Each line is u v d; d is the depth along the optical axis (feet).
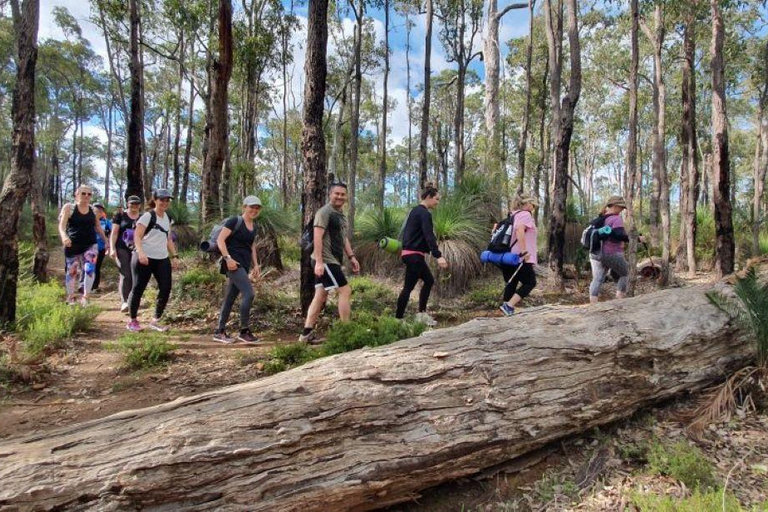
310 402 8.60
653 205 33.55
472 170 44.83
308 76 19.61
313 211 20.04
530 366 10.60
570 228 39.52
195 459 7.34
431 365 9.99
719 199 26.89
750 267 13.55
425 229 18.22
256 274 19.08
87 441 7.44
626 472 9.73
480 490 9.53
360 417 8.71
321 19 19.44
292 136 95.35
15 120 16.69
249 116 57.67
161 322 20.07
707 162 69.62
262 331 19.15
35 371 13.67
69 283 21.83
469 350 10.61
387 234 32.60
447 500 9.29
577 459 10.32
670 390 11.94
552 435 10.16
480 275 29.07
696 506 8.03
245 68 55.47
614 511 8.61
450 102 95.71
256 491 7.51
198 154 114.93
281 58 61.05
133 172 33.81
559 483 9.59
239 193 37.83
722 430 11.03
